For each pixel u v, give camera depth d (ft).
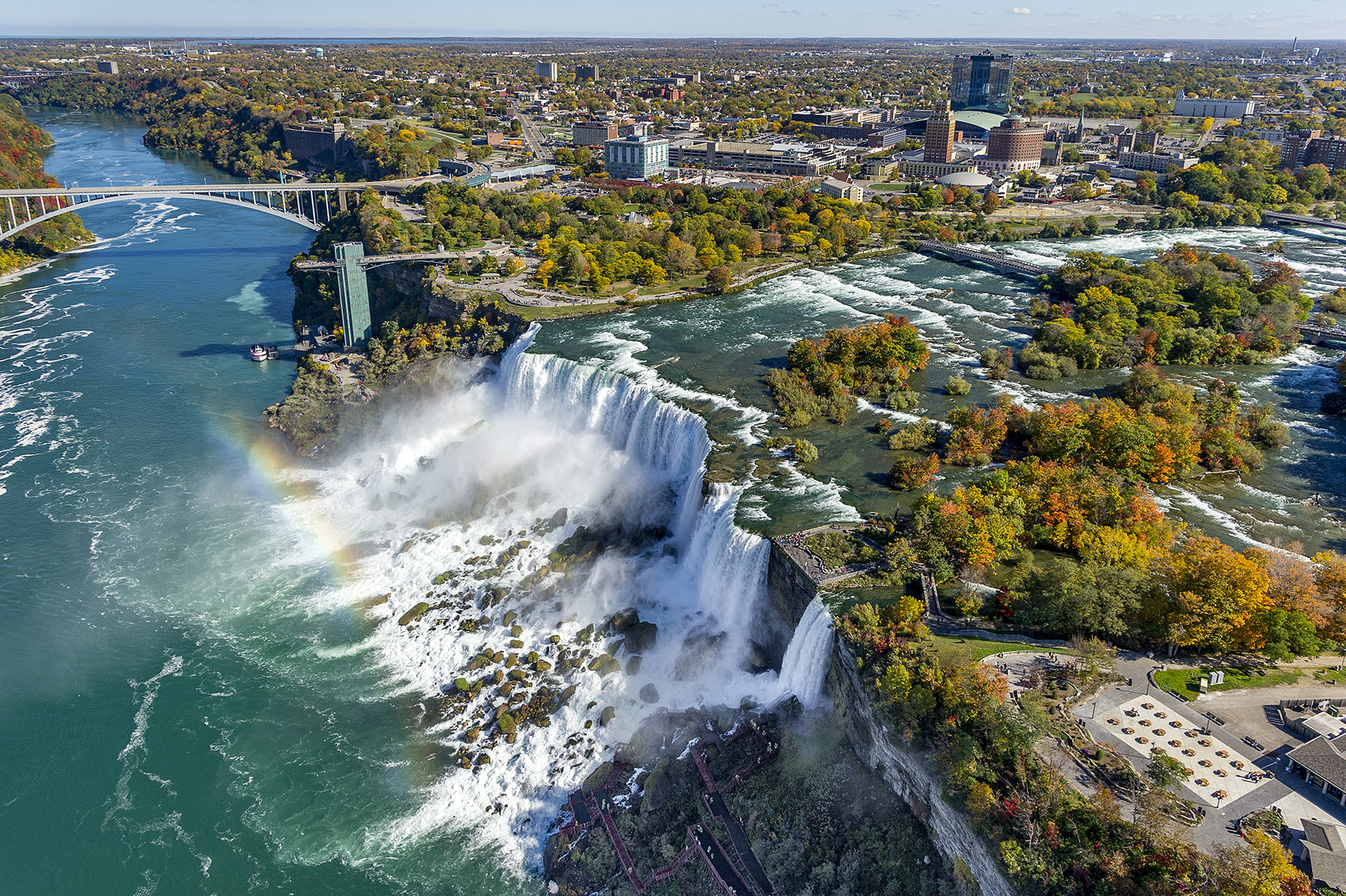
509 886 310.04
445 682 395.75
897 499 433.48
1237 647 303.48
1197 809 241.35
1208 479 466.29
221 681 396.37
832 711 329.11
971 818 250.16
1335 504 440.45
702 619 416.05
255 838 328.08
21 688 390.21
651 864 302.45
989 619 332.80
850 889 275.18
